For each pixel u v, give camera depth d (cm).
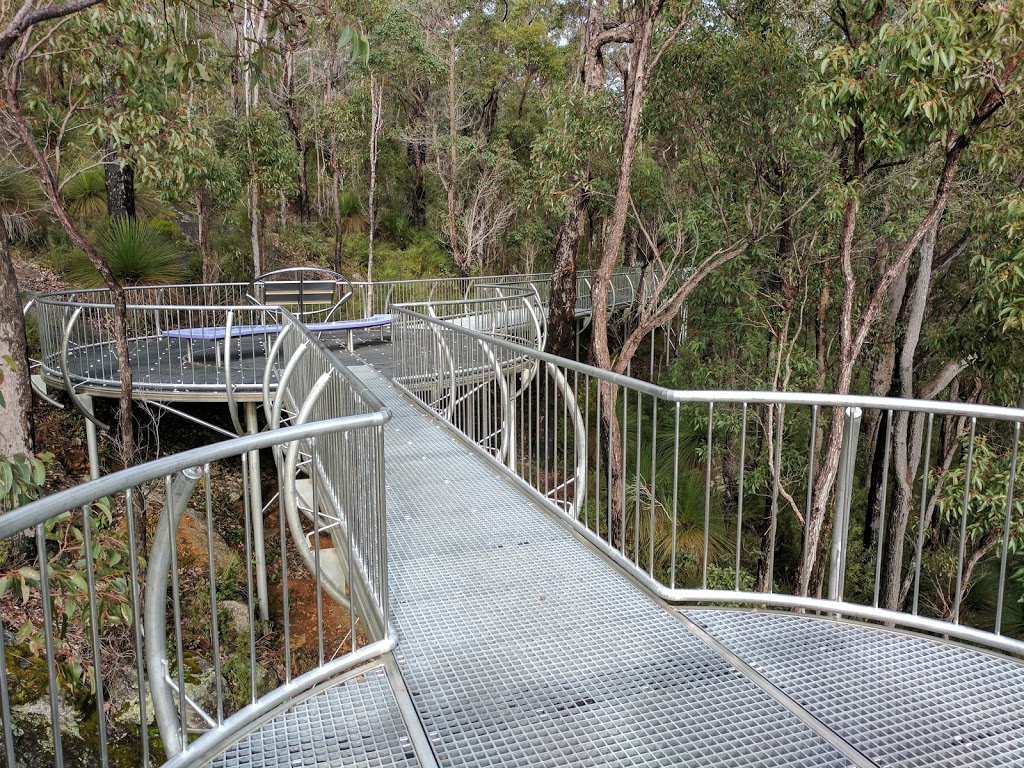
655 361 2422
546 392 488
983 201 1030
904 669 282
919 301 1216
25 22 601
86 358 1107
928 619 306
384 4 2373
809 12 962
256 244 1831
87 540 186
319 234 2634
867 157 855
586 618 329
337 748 232
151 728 690
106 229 1545
